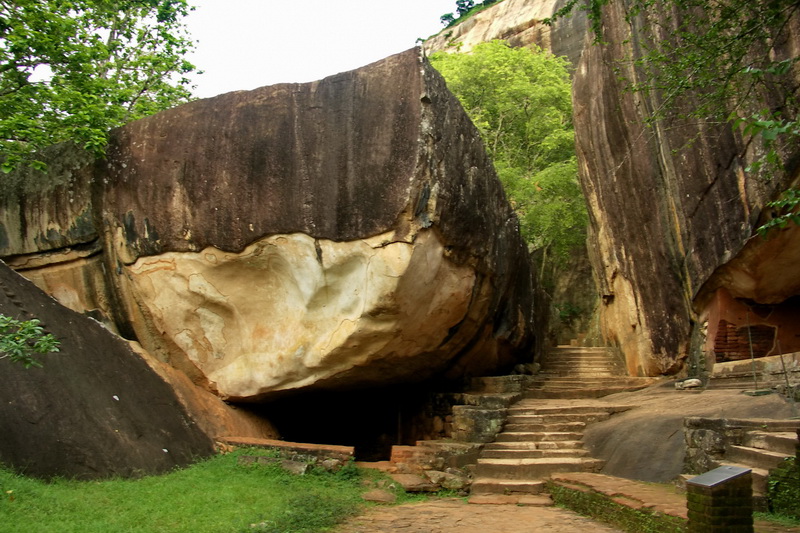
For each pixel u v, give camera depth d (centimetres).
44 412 635
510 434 810
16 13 991
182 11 1416
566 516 578
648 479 638
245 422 884
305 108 810
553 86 1914
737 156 843
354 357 809
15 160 883
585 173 1439
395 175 748
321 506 577
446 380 1036
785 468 490
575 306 2200
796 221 421
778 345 941
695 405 753
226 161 833
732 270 912
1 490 499
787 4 591
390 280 745
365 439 1072
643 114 1126
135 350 827
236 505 552
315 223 778
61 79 1071
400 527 534
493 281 951
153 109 1315
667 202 1109
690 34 680
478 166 896
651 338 1175
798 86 716
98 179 896
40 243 912
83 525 459
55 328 730
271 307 855
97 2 1292
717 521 385
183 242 848
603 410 848
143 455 682
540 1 2920
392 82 778
